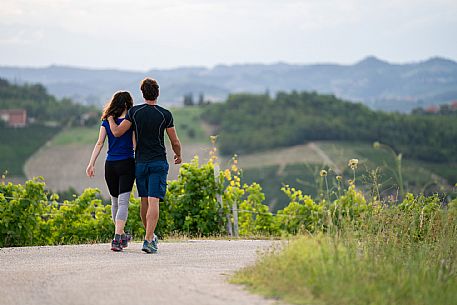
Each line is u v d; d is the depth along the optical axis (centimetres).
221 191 2203
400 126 14462
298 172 15300
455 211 1497
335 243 1066
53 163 17362
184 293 918
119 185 1412
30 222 1952
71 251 1414
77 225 2045
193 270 1136
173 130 1400
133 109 1381
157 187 1387
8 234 1923
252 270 1051
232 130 19988
